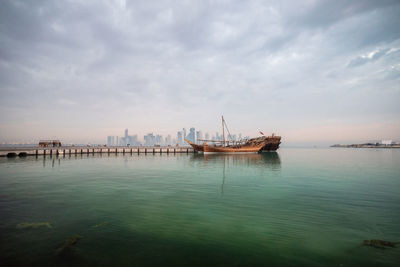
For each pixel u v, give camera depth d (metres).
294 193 15.25
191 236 8.15
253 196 14.40
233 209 11.48
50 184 18.34
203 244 7.52
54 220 9.69
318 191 15.91
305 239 7.93
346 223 9.51
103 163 38.69
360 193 15.26
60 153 60.91
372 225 9.29
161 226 9.10
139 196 14.26
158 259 6.53
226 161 44.69
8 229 8.61
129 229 8.76
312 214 10.70
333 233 8.46
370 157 60.84
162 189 16.53
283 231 8.65
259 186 17.84
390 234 8.36
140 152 85.81
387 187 17.39
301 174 25.00
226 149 74.06
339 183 19.23
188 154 74.88
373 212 11.02
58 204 12.22
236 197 14.09
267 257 6.70
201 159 50.75
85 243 7.50
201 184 18.67
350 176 23.48
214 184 18.70
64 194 14.71
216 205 12.22
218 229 8.82
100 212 10.87
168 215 10.49
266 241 7.77
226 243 7.61
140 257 6.63
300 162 42.22
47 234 8.18
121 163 39.16
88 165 34.94
